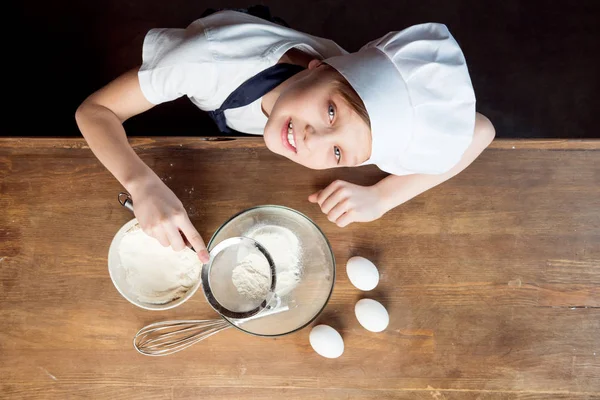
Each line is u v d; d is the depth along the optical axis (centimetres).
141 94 87
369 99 73
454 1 143
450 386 86
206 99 92
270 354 84
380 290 88
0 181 86
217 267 83
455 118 77
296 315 85
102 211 87
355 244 89
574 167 93
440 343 87
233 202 89
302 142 75
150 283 83
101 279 85
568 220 92
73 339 83
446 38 77
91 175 87
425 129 77
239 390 83
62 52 130
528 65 142
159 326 83
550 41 143
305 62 89
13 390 81
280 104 77
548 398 87
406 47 76
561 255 91
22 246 85
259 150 90
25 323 83
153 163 88
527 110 139
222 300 82
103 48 132
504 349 87
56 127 126
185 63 83
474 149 89
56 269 85
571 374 87
